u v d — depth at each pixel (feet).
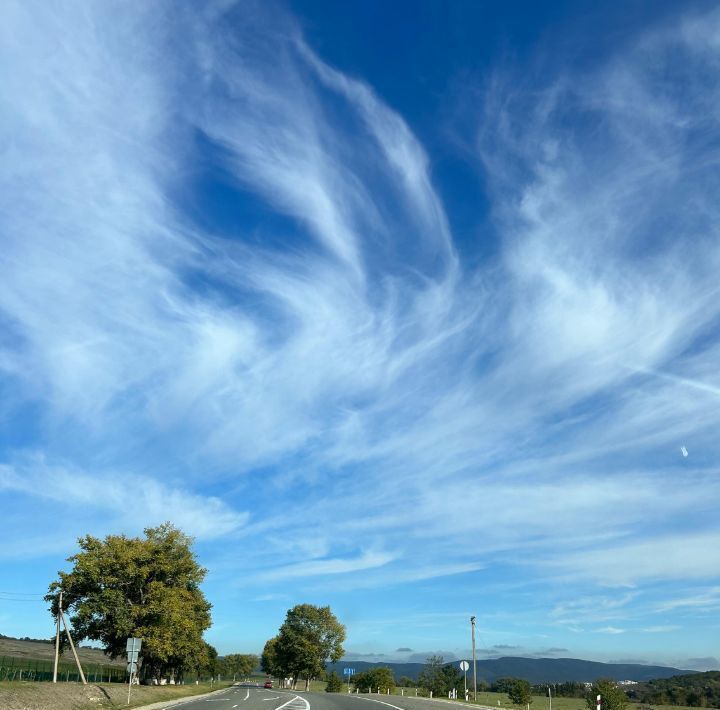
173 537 208.74
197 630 216.33
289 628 361.51
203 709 111.14
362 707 125.90
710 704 233.14
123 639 183.52
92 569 174.09
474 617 195.31
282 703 138.41
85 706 106.63
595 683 134.72
